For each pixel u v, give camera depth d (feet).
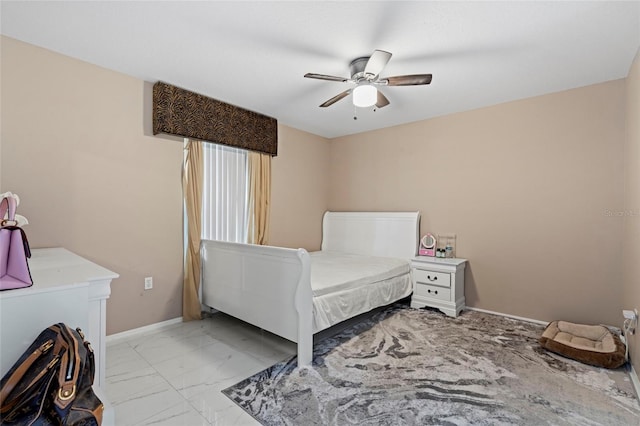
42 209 7.78
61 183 8.05
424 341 8.83
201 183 10.75
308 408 5.75
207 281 10.53
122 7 6.11
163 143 9.97
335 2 5.89
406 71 8.73
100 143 8.68
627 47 7.39
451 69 8.60
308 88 10.05
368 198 14.96
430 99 10.83
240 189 12.26
